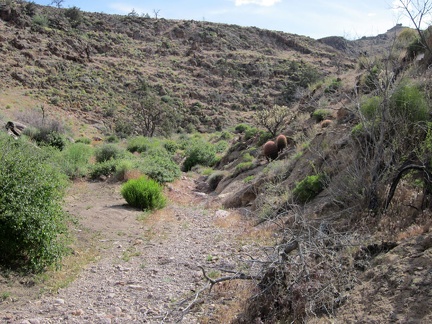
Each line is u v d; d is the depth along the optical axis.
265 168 13.52
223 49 94.19
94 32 80.56
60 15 81.44
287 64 87.00
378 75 7.59
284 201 9.13
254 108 67.06
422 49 10.52
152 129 47.22
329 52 103.75
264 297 4.58
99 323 4.82
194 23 105.44
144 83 63.44
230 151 22.06
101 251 7.94
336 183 7.49
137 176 16.19
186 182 18.80
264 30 109.50
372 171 6.07
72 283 6.22
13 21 65.88
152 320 4.94
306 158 10.84
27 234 6.12
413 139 6.49
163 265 7.09
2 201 6.11
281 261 4.54
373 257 4.50
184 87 68.88
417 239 4.32
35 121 31.45
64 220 7.97
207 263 6.96
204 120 59.22
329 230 5.59
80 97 53.41
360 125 8.12
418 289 3.56
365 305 3.77
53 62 58.94
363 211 5.91
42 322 4.77
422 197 5.47
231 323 4.60
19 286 5.82
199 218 11.23
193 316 5.00
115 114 52.31
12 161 6.57
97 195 13.76
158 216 11.15
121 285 6.13
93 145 35.16
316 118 15.12
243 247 7.52
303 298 4.18
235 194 12.80
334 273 4.40
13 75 52.31
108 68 66.56
